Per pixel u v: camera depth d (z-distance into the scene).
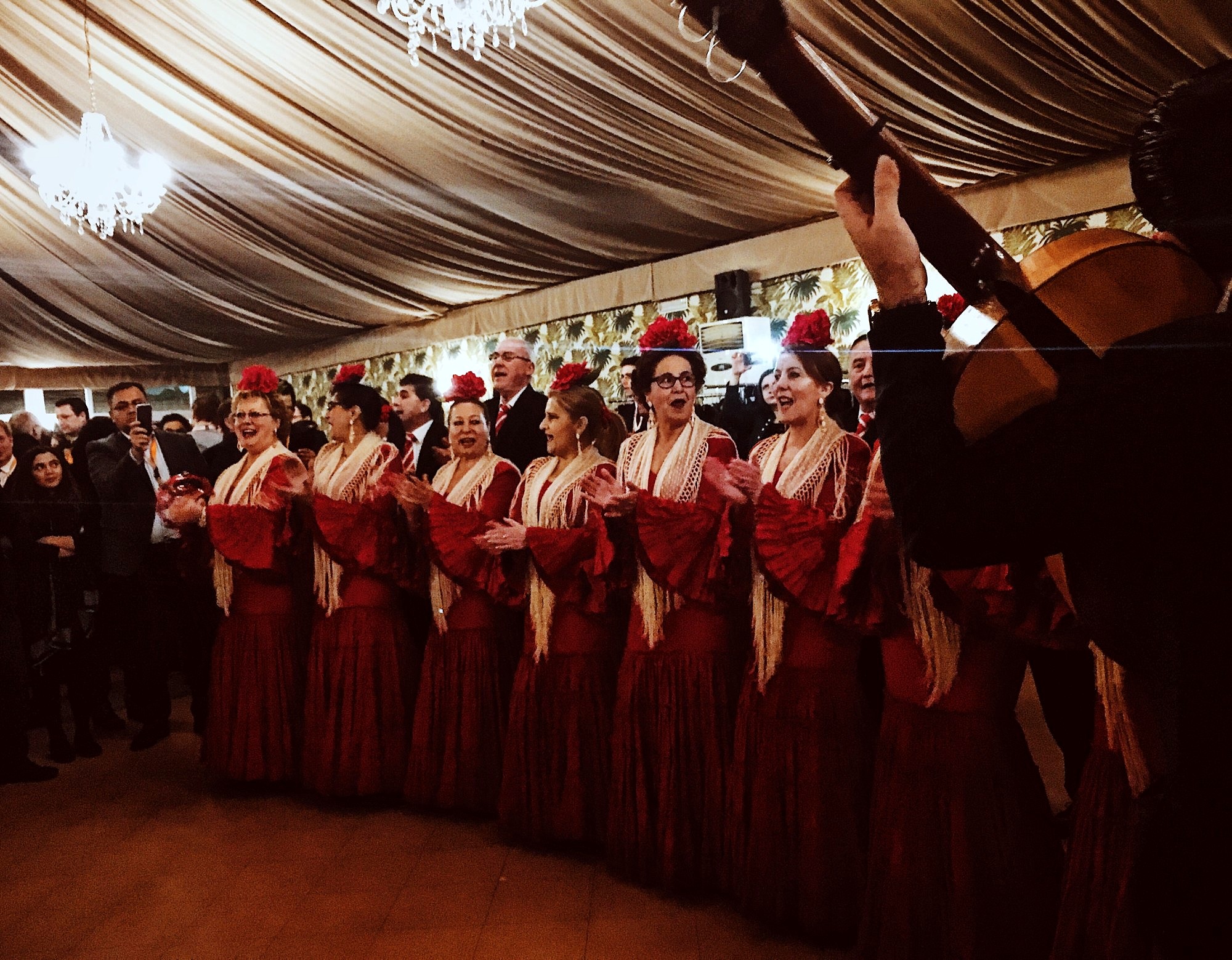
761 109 4.96
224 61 5.75
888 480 0.77
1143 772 1.57
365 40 5.14
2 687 3.97
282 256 8.53
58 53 6.11
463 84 5.36
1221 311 0.70
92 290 9.96
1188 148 0.76
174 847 3.24
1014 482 0.68
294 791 3.70
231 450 4.91
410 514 3.40
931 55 4.29
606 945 2.40
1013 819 1.99
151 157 7.04
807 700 2.32
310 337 11.14
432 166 6.37
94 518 4.54
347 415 3.57
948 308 2.51
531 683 2.97
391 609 3.51
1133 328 0.79
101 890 2.93
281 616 3.68
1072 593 0.79
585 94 5.18
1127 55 4.04
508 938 2.47
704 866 2.60
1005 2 3.89
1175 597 0.67
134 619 4.52
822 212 6.33
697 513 2.54
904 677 2.09
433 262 8.04
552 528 2.96
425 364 9.88
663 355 2.69
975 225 0.81
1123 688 1.59
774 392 2.46
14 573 4.05
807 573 2.22
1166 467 0.64
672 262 7.31
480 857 2.98
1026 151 5.00
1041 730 3.87
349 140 6.30
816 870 2.29
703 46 4.44
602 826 2.89
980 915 1.97
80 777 4.04
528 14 4.63
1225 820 0.65
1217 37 3.85
